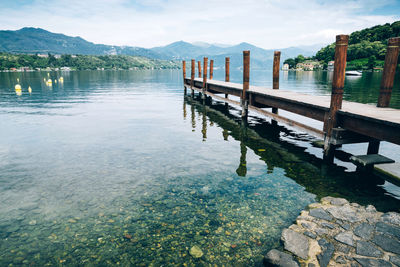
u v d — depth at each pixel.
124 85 46.50
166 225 4.80
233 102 16.91
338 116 7.75
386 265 3.60
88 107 20.08
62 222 4.89
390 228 4.46
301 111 9.80
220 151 9.27
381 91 8.16
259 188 6.31
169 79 70.88
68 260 3.94
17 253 4.08
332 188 6.34
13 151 9.12
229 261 3.91
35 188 6.27
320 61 191.38
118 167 7.64
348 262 3.69
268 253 3.89
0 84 43.53
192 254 4.06
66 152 9.02
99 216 5.08
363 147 9.69
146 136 11.34
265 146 9.95
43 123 13.95
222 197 5.85
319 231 4.46
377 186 6.45
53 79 62.59
